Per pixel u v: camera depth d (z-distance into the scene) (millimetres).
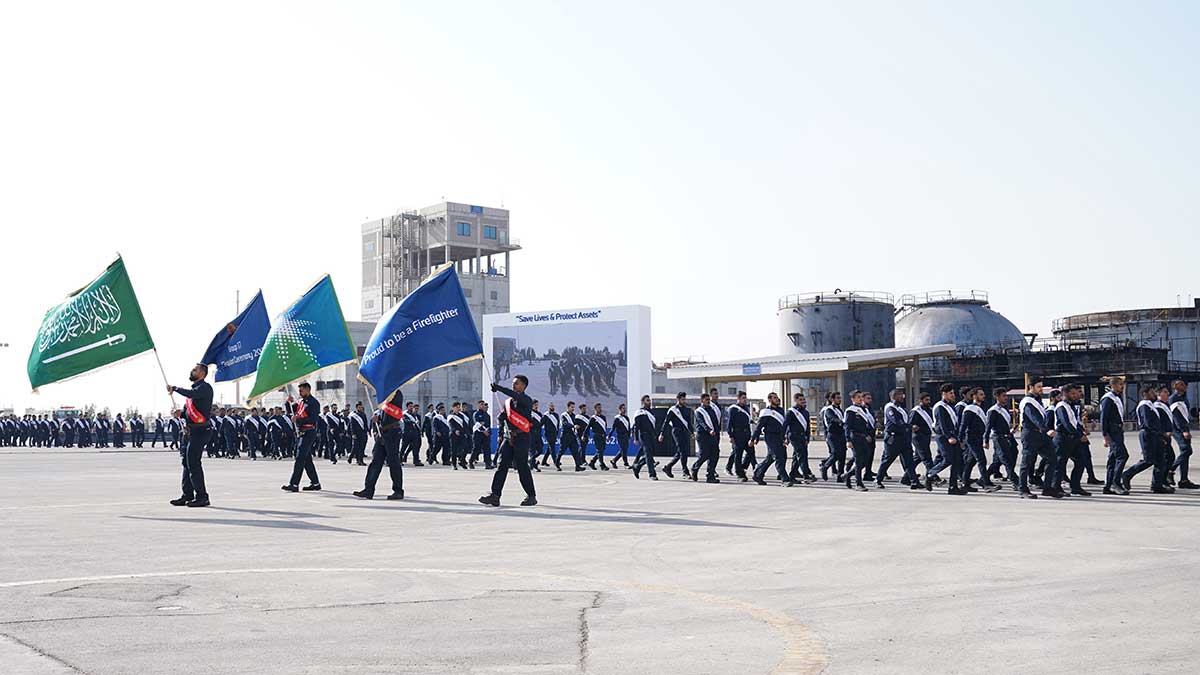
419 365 18938
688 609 7988
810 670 6078
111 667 6113
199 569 9930
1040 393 19141
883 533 13078
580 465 31484
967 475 20375
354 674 5980
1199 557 10781
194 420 16844
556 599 8406
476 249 108188
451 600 8352
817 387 73688
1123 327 87750
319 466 33750
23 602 8172
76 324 17500
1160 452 19641
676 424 25797
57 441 66625
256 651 6543
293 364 21547
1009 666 6176
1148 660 6316
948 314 86375
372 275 111500
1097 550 11352
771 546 11781
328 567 10102
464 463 32594
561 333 38750
